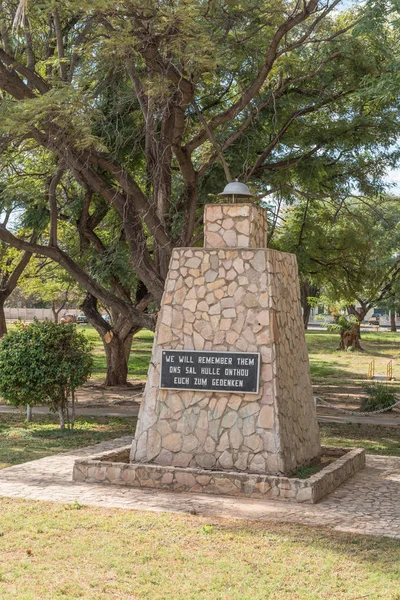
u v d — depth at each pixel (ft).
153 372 35.83
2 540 25.23
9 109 42.88
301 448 36.24
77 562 23.13
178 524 27.35
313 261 77.61
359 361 124.06
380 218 68.13
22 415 61.00
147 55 45.42
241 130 52.03
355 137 61.31
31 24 50.80
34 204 62.80
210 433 34.50
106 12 42.52
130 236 53.11
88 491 32.71
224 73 54.70
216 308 35.17
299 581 21.79
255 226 36.27
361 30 44.04
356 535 26.45
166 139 51.44
